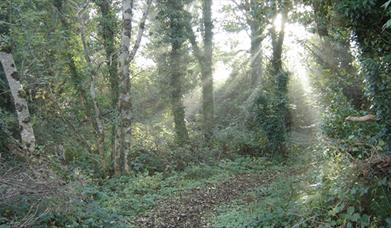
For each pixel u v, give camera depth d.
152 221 9.98
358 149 7.43
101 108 18.98
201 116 25.08
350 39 10.07
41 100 18.17
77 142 18.30
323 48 16.70
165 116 24.44
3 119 14.24
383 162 6.48
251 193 11.45
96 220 8.59
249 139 20.20
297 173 12.41
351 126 9.84
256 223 8.19
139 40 15.53
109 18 17.67
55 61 17.97
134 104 22.33
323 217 6.91
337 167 7.41
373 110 8.99
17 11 14.32
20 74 15.53
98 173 15.53
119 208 10.57
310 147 14.95
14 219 7.36
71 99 19.23
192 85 24.06
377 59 8.39
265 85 21.06
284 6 13.62
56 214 7.84
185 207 11.16
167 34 21.55
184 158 17.72
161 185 13.70
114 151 15.57
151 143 19.33
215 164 17.55
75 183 9.45
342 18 9.55
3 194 7.61
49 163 11.95
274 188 10.77
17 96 12.09
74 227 7.89
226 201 11.54
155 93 23.45
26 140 12.08
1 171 8.66
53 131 18.11
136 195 12.23
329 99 13.20
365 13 8.45
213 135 21.28
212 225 9.16
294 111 23.16
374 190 6.33
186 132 22.08
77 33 18.08
